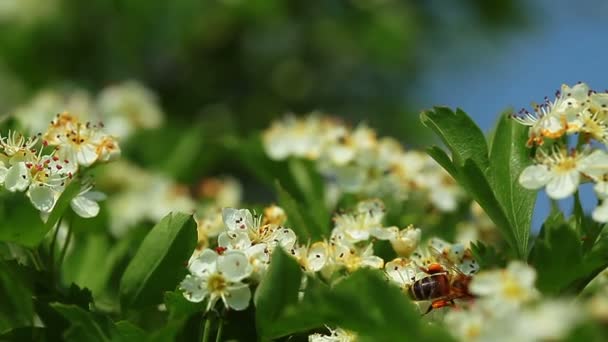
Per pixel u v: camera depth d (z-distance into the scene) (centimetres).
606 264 43
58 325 44
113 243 52
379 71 117
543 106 46
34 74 104
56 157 45
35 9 103
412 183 53
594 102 45
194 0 106
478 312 40
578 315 38
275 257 42
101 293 48
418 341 40
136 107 78
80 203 45
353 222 47
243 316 44
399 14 116
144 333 43
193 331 44
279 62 117
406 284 44
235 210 45
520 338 38
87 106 74
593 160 43
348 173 54
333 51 118
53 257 46
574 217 45
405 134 112
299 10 117
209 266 43
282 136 56
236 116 113
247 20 112
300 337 44
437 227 53
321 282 44
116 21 104
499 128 45
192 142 73
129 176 67
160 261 45
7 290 46
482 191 44
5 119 49
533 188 44
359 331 41
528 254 45
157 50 107
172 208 63
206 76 114
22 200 44
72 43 104
